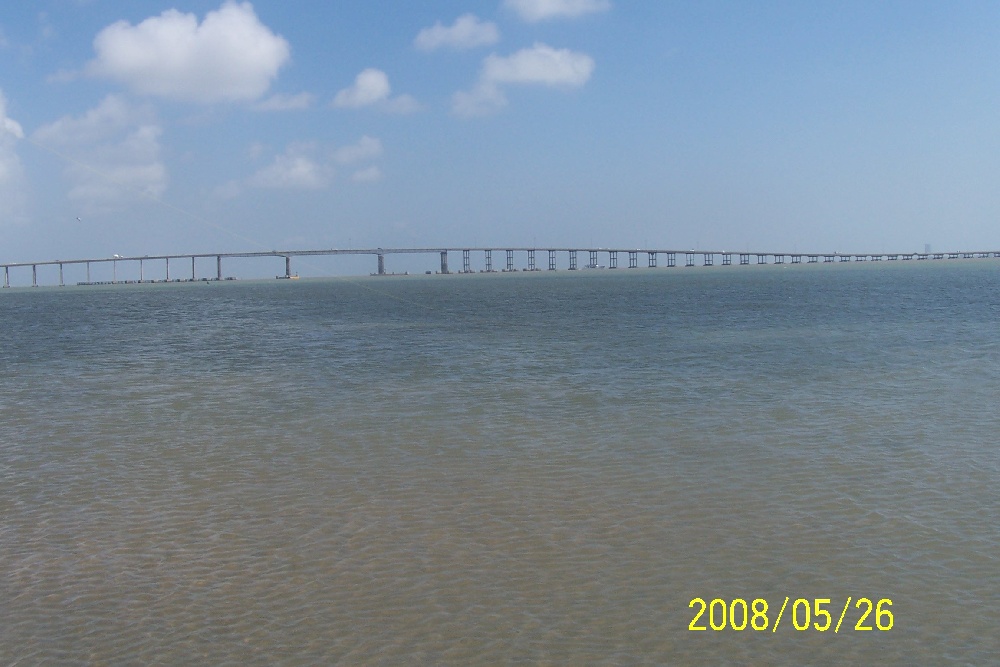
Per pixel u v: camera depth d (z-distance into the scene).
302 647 10.78
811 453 19.06
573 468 18.16
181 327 64.38
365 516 15.26
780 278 172.25
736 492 16.27
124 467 18.97
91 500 16.48
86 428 23.53
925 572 12.62
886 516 14.80
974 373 30.52
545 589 12.24
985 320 54.94
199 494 16.75
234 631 11.18
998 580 12.33
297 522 15.01
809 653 10.66
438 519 15.04
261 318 73.44
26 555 13.70
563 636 11.00
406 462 18.92
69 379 34.16
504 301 95.94
